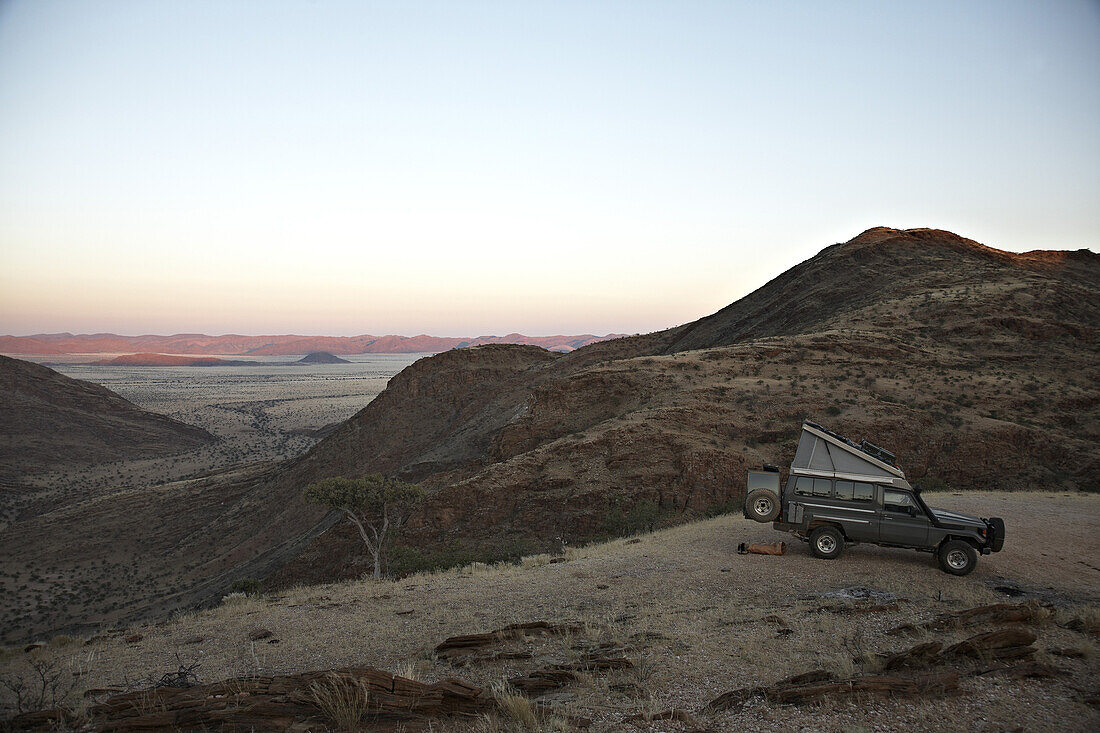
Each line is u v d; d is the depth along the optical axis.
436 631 10.16
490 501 36.41
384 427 90.69
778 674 7.15
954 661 7.14
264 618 11.93
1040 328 50.72
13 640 51.84
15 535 87.69
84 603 60.94
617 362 51.22
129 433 193.88
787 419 38.34
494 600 12.15
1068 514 18.83
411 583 14.83
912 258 80.00
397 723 6.04
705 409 39.12
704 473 33.75
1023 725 5.63
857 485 14.02
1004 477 34.75
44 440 169.00
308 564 42.72
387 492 36.00
